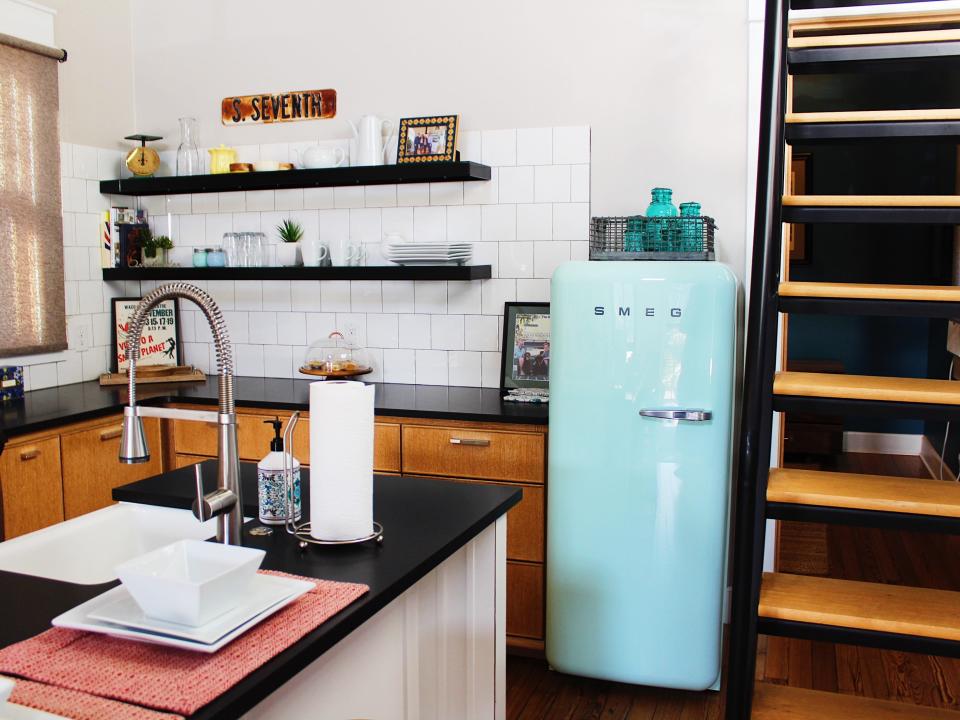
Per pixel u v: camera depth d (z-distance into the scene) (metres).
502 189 3.96
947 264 6.48
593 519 3.16
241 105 4.41
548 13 3.84
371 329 4.26
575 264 3.13
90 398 3.85
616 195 3.82
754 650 2.27
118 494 2.21
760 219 2.24
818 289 2.27
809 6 2.73
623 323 3.06
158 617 1.37
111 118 4.48
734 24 3.61
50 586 1.66
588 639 3.21
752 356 2.25
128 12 4.57
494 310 4.03
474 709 2.21
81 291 4.31
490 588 2.18
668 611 3.12
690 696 3.23
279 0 4.29
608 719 3.03
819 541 5.00
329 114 4.25
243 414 3.79
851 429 7.32
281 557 1.75
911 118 2.44
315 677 1.50
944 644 2.12
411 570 1.68
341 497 1.81
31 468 3.34
